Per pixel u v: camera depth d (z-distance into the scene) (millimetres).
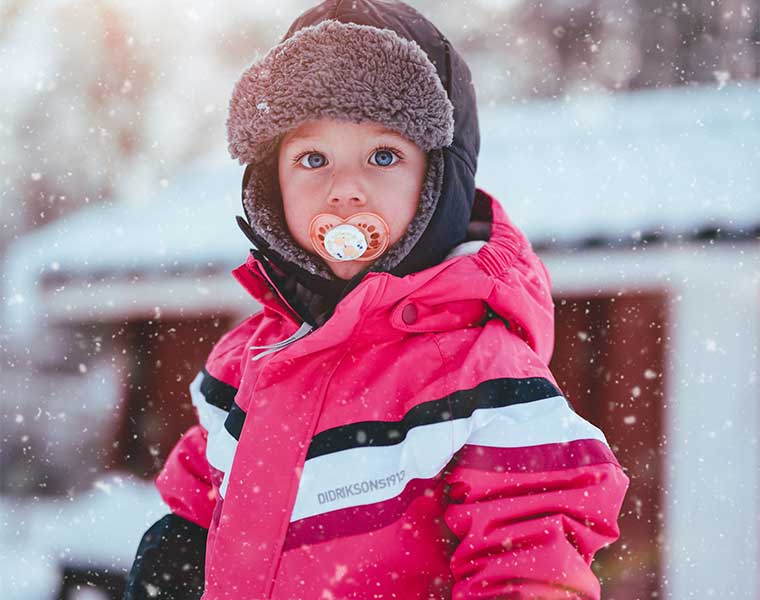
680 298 5641
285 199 1612
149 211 8523
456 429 1432
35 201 11844
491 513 1401
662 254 5621
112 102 12047
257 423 1524
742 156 6457
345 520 1447
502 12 12594
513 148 7641
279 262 1663
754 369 5512
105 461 8555
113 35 12031
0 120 11883
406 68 1563
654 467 5699
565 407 1474
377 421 1479
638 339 5824
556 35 12422
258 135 1604
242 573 1471
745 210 5574
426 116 1564
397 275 1606
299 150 1581
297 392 1525
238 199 8398
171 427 8156
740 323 5551
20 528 8141
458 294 1547
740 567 5469
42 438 8766
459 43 12727
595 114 8211
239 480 1507
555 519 1393
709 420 5582
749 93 8086
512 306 1558
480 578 1376
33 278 8094
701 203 5785
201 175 9781
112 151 12023
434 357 1507
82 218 8914
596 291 5824
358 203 1535
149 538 1835
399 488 1446
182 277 7289
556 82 12383
